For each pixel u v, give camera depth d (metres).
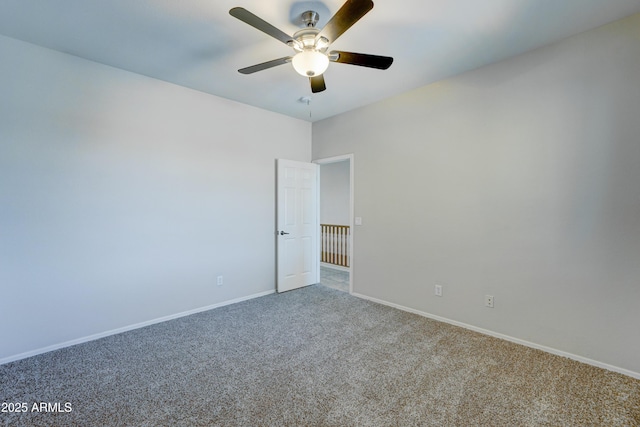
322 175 7.46
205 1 1.91
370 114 3.79
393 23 2.13
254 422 1.68
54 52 2.52
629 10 2.01
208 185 3.49
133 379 2.10
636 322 2.09
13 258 2.36
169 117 3.17
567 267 2.37
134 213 2.96
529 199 2.55
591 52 2.23
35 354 2.44
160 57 2.63
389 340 2.70
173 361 2.34
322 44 1.96
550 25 2.17
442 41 2.37
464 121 2.93
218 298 3.60
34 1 1.90
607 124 2.18
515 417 1.72
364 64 2.12
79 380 2.09
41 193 2.47
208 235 3.50
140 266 3.00
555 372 2.17
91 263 2.71
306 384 2.04
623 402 1.85
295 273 4.36
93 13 2.03
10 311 2.35
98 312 2.75
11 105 2.35
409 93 3.38
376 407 1.80
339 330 2.92
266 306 3.62
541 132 2.48
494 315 2.77
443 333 2.85
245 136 3.82
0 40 2.30
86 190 2.68
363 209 3.90
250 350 2.52
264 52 2.54
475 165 2.87
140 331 2.90
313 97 3.57
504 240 2.69
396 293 3.55
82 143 2.66
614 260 2.17
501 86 2.69
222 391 1.96
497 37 2.32
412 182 3.37
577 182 2.31
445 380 2.08
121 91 2.86
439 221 3.14
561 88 2.37
